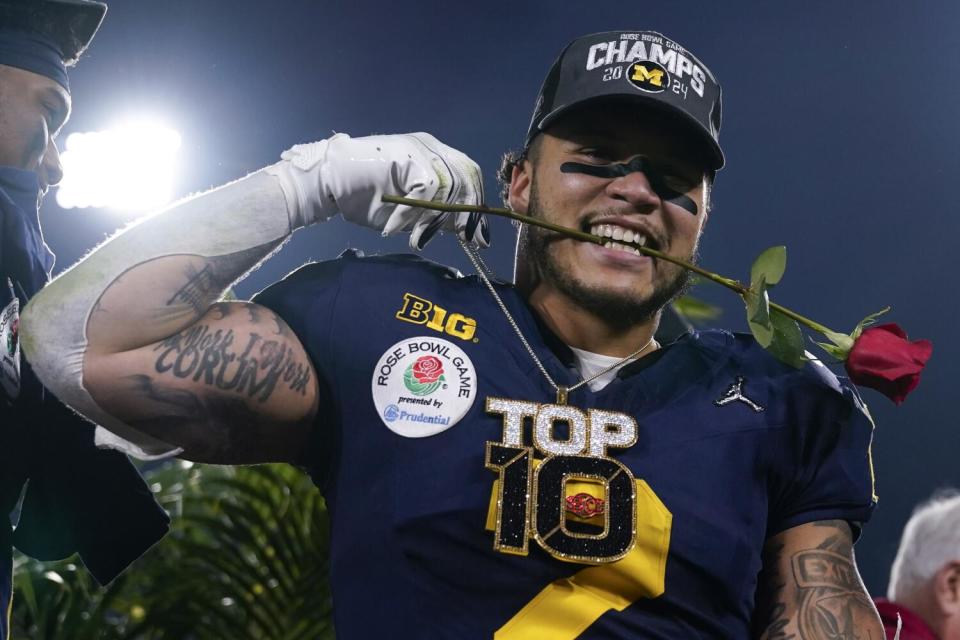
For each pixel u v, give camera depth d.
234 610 2.90
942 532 2.61
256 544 2.92
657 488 1.70
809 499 1.83
